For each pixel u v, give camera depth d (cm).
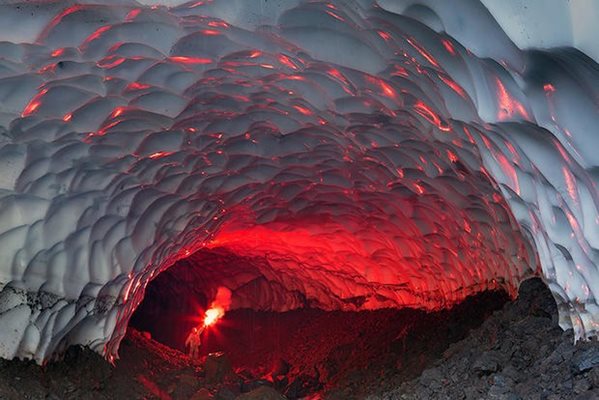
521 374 639
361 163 1145
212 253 2047
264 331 2094
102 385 1080
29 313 930
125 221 1073
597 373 518
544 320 789
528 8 436
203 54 784
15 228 902
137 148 962
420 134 915
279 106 955
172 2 676
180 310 2356
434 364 966
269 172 1209
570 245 555
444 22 505
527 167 577
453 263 1399
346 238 1617
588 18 410
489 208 1059
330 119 959
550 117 470
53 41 709
